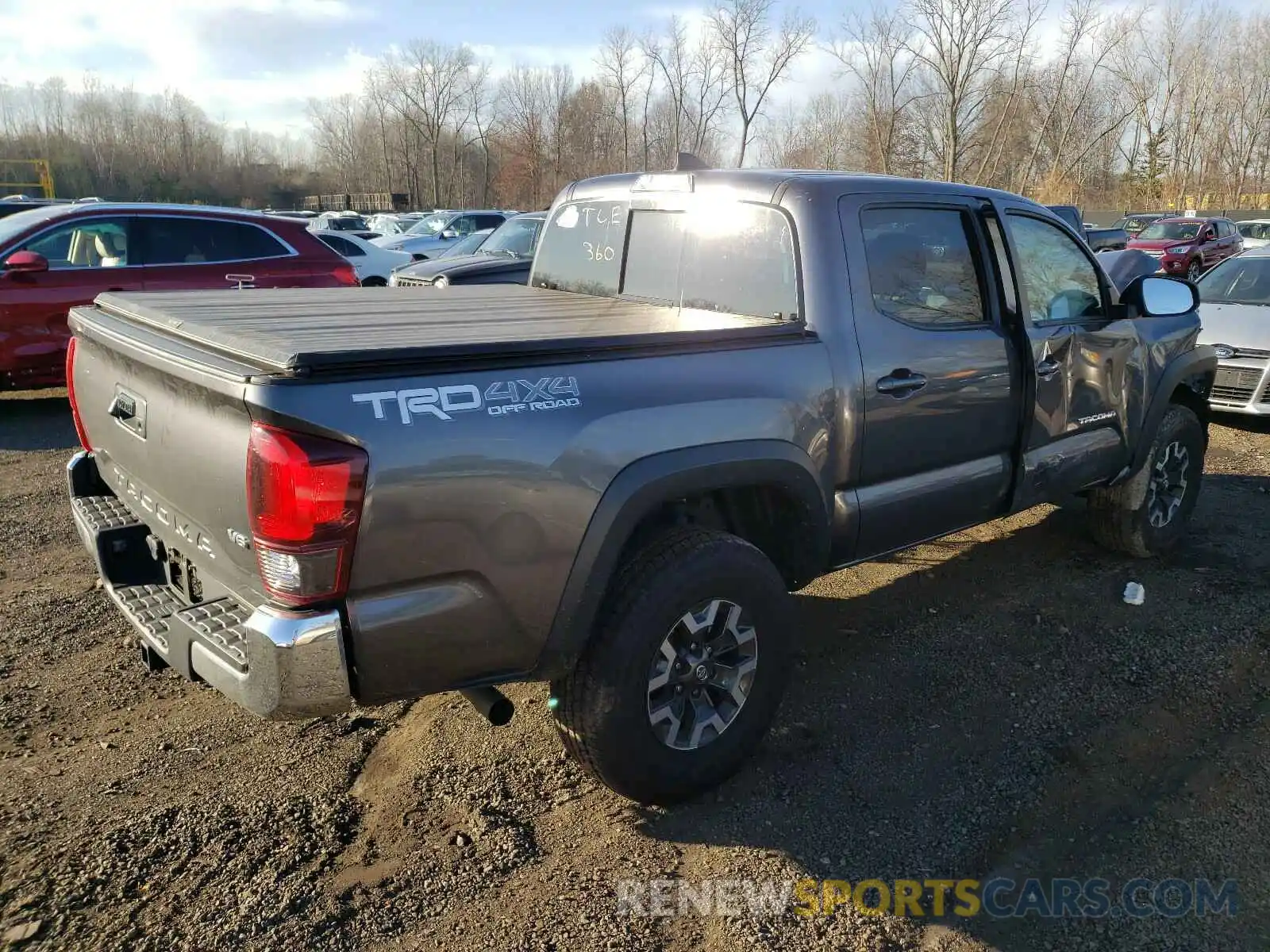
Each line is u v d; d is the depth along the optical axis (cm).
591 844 282
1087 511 513
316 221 3009
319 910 251
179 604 285
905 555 523
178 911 249
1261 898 265
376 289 448
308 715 228
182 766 313
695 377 282
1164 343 476
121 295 356
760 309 343
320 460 214
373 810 294
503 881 265
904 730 347
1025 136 3850
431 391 231
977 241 381
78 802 292
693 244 373
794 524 324
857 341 328
